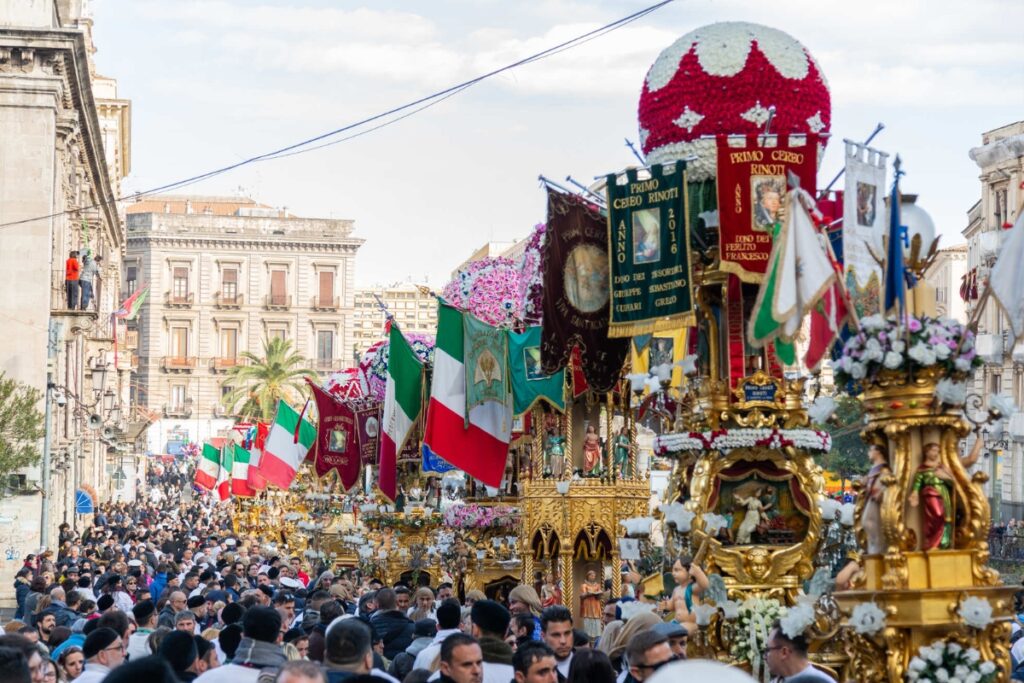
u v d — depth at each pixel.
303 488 50.47
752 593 12.88
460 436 22.30
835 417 11.34
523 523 22.72
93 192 63.97
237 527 63.06
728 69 13.17
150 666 6.77
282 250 134.25
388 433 26.16
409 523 31.55
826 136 13.07
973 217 68.38
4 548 41.69
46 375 42.97
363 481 36.62
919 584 10.30
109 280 79.81
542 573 22.95
